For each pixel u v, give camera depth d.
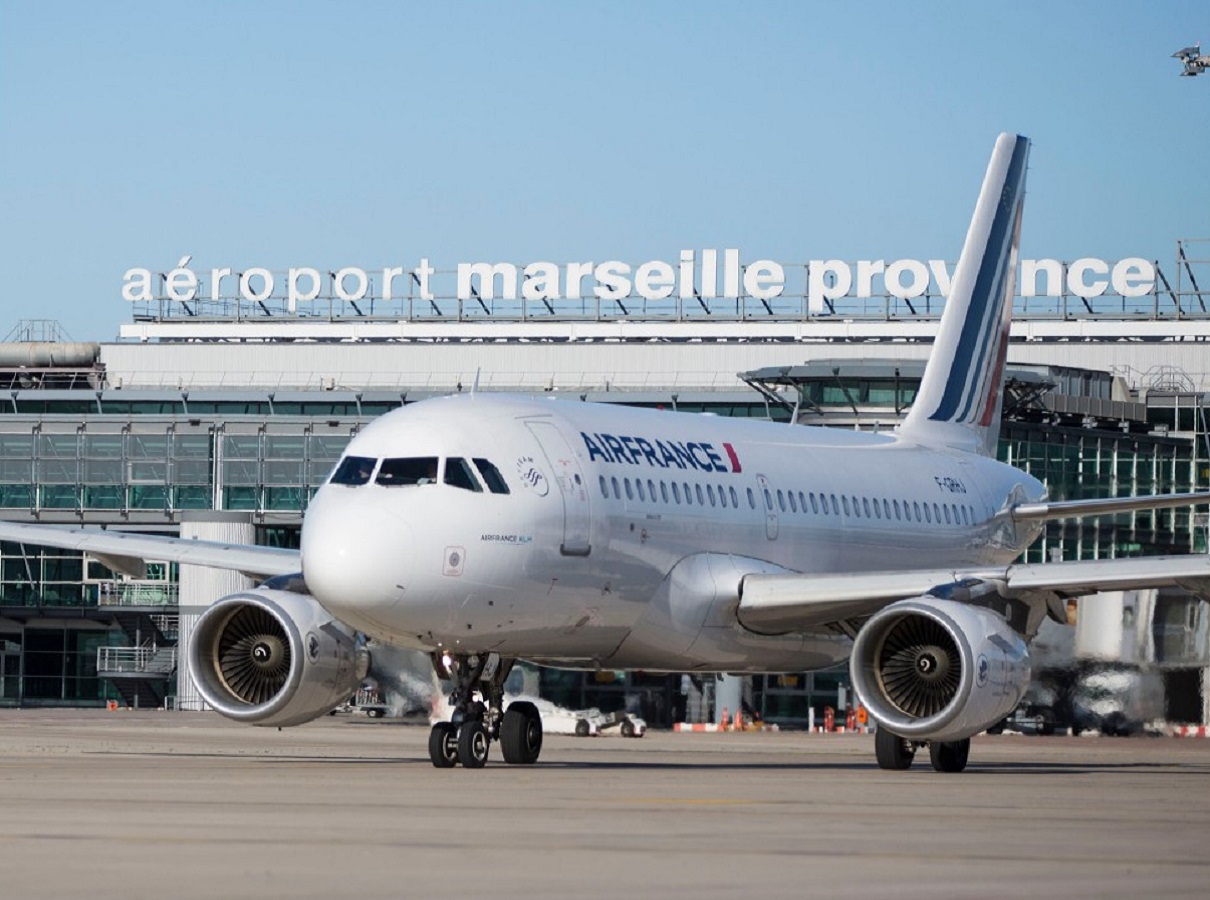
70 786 62.56
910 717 83.38
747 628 96.88
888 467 119.94
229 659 88.44
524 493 83.12
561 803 55.34
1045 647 165.88
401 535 78.50
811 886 34.06
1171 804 59.81
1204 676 165.75
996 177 135.62
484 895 32.31
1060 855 40.47
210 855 38.50
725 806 54.84
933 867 37.56
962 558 125.12
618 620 89.94
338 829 45.03
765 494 102.94
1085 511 123.81
